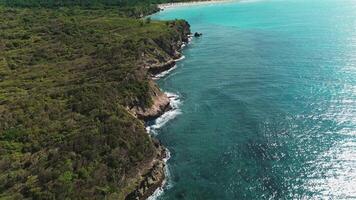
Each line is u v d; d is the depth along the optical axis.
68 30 157.38
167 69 127.56
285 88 96.00
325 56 120.94
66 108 74.94
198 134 76.69
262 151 67.50
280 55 128.38
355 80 96.38
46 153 58.97
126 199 56.34
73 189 52.56
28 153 59.66
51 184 52.19
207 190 58.41
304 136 70.81
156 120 85.69
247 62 124.44
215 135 75.44
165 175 63.53
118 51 123.94
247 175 60.88
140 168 61.41
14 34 152.00
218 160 66.19
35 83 93.81
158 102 89.94
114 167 58.69
